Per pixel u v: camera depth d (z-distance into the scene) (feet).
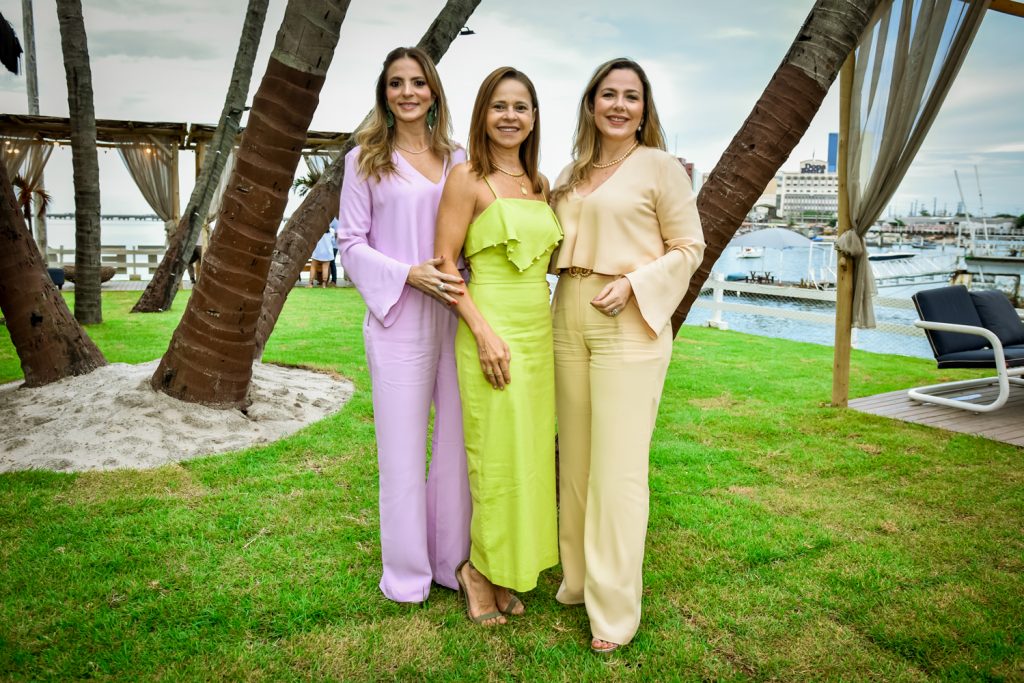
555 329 7.74
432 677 6.74
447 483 8.21
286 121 12.92
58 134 50.65
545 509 7.60
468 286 7.58
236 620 7.62
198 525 10.11
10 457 12.75
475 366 7.31
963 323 19.65
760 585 8.71
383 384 7.80
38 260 16.58
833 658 7.14
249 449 13.55
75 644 7.12
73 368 16.63
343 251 7.83
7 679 6.54
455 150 8.11
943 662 7.07
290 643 7.27
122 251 61.05
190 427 14.25
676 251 7.18
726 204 10.70
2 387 17.08
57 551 9.18
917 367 25.99
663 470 13.33
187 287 52.95
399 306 7.63
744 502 11.64
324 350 25.53
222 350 14.71
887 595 8.48
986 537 10.30
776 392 20.61
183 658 6.95
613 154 7.55
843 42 10.52
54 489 11.35
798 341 32.27
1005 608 8.18
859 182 17.56
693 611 8.08
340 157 18.78
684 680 6.78
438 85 7.77
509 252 7.07
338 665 6.89
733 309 36.01
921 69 15.81
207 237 53.26
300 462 13.05
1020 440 15.57
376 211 7.83
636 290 6.90
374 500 11.27
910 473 13.33
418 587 8.11
